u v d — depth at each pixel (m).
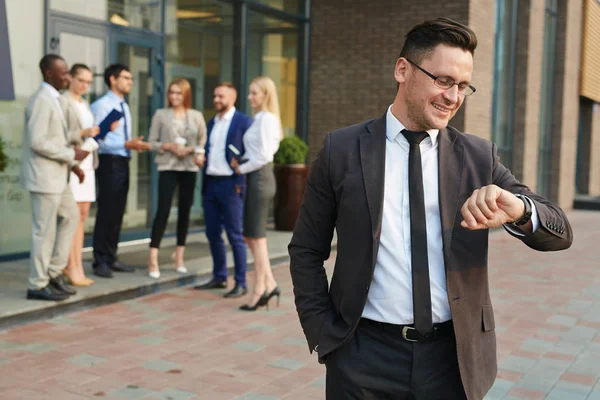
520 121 13.48
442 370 1.85
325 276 2.00
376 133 1.92
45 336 4.66
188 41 9.09
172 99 6.28
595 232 12.16
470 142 1.92
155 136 6.27
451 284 1.80
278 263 7.54
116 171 6.18
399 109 1.90
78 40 7.39
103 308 5.44
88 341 4.59
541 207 1.70
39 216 5.05
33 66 6.98
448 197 1.84
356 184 1.88
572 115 16.64
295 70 11.16
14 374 3.94
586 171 19.23
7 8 6.71
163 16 8.47
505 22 12.77
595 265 8.35
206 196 5.92
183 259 7.14
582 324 5.50
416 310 1.82
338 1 10.96
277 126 5.34
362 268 1.85
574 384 4.10
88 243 7.55
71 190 5.34
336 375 1.92
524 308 6.01
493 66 12.20
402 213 1.86
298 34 11.16
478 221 1.63
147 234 8.44
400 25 10.57
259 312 5.47
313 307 1.95
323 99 11.20
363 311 1.90
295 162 9.34
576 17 16.33
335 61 11.07
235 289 5.92
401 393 1.87
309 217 1.99
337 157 1.93
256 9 10.17
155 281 6.00
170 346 4.55
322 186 1.96
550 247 1.75
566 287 6.97
